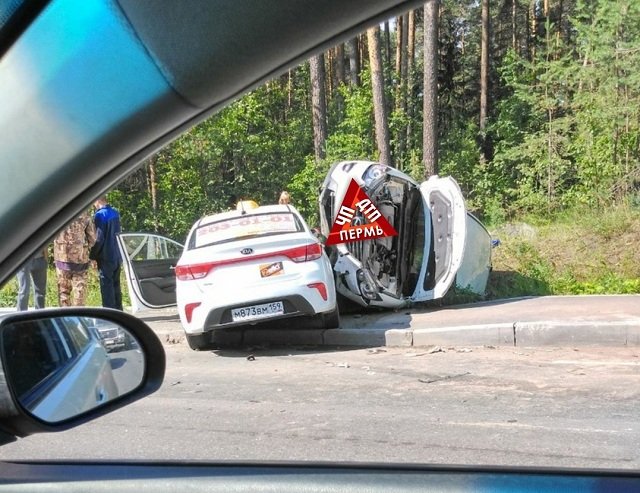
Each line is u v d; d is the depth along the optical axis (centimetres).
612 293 1145
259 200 2434
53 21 146
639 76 1734
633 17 1733
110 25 144
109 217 1042
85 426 494
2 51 151
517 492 209
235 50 141
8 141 155
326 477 221
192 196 2239
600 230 1356
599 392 572
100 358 207
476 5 3078
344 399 581
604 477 212
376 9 135
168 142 163
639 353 738
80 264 1032
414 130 2580
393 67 2791
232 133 2258
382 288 994
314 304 816
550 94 2161
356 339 873
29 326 189
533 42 2697
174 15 140
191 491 217
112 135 152
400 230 1032
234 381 677
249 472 225
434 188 1044
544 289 1186
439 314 970
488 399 563
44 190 158
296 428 493
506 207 2084
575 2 2025
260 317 811
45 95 151
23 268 174
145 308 1028
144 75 146
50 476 217
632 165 1753
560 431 466
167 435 477
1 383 171
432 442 450
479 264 1134
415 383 632
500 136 2448
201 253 820
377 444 449
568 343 803
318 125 2430
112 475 218
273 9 135
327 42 144
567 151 2056
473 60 2995
